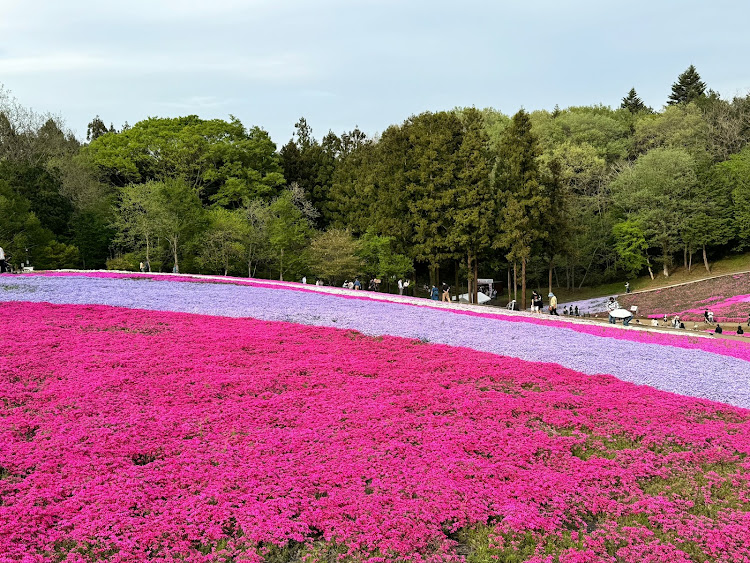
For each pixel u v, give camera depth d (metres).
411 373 17.88
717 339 28.73
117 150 71.31
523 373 18.27
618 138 91.25
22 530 9.18
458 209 58.59
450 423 14.35
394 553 9.32
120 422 13.18
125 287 31.19
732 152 84.69
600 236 77.94
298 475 11.45
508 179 58.75
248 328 22.61
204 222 57.38
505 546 9.68
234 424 13.50
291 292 33.66
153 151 73.69
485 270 86.88
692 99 108.88
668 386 18.11
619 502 11.34
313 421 13.95
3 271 35.66
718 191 72.56
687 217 71.88
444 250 59.78
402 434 13.52
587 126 88.75
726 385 18.53
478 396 16.12
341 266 55.56
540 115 93.00
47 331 20.03
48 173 62.72
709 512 11.05
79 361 16.97
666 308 62.53
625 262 75.56
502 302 76.12
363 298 34.25
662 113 92.19
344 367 18.11
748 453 13.56
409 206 61.03
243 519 9.88
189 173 71.25
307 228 65.25
